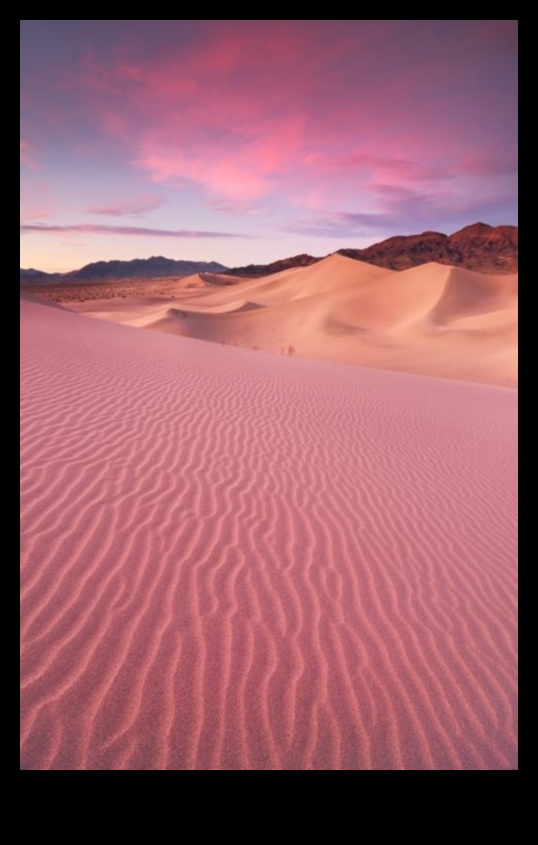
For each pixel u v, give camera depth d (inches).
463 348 1683.1
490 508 264.5
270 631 146.9
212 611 150.6
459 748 119.3
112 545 172.7
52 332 581.0
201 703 120.4
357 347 1839.3
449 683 138.7
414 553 206.5
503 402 619.8
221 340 2162.9
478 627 164.1
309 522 217.2
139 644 133.6
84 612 140.7
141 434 283.0
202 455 269.6
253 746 112.5
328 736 117.6
